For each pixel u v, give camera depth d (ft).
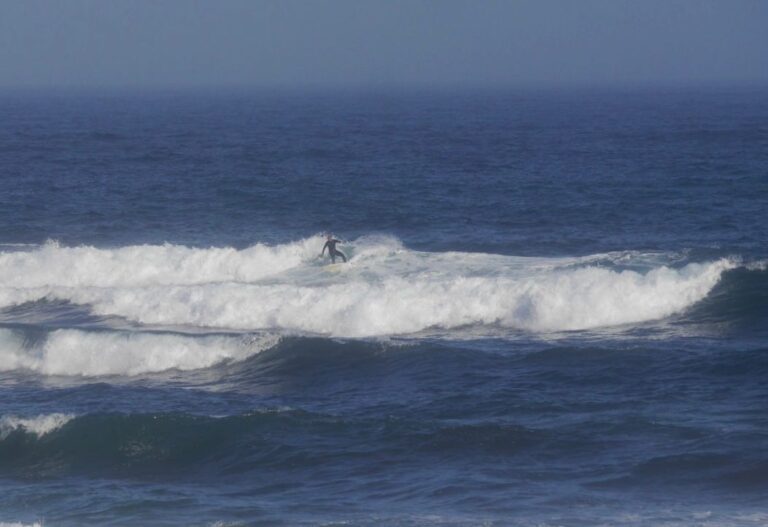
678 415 241.14
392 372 291.79
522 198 631.15
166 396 281.54
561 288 332.60
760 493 194.18
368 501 200.54
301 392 281.33
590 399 258.16
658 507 188.03
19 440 244.22
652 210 569.23
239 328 336.90
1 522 192.54
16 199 639.76
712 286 342.64
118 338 311.88
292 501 202.69
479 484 206.08
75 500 206.28
